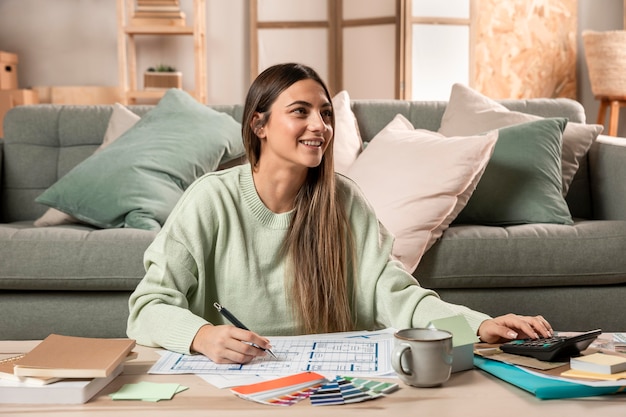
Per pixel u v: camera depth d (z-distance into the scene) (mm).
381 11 5164
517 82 5762
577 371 1143
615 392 1104
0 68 5418
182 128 2895
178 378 1189
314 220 1558
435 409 1048
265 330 1594
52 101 5566
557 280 2496
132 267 2402
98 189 2666
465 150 2553
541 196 2666
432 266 2449
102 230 2516
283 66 1506
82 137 3152
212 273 1596
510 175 2686
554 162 2744
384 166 2645
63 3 5707
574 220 2865
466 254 2455
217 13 5738
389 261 1613
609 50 5180
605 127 5820
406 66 5098
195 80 5449
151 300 1452
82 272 2406
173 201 2699
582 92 5898
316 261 1559
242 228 1575
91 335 2447
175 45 5758
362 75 5320
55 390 1078
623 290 2539
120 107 3137
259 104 1498
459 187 2520
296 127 1448
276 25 5445
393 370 1213
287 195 1568
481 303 2488
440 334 1177
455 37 5246
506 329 1336
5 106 5387
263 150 1545
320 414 1030
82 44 5734
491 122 2961
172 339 1333
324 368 1225
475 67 5609
